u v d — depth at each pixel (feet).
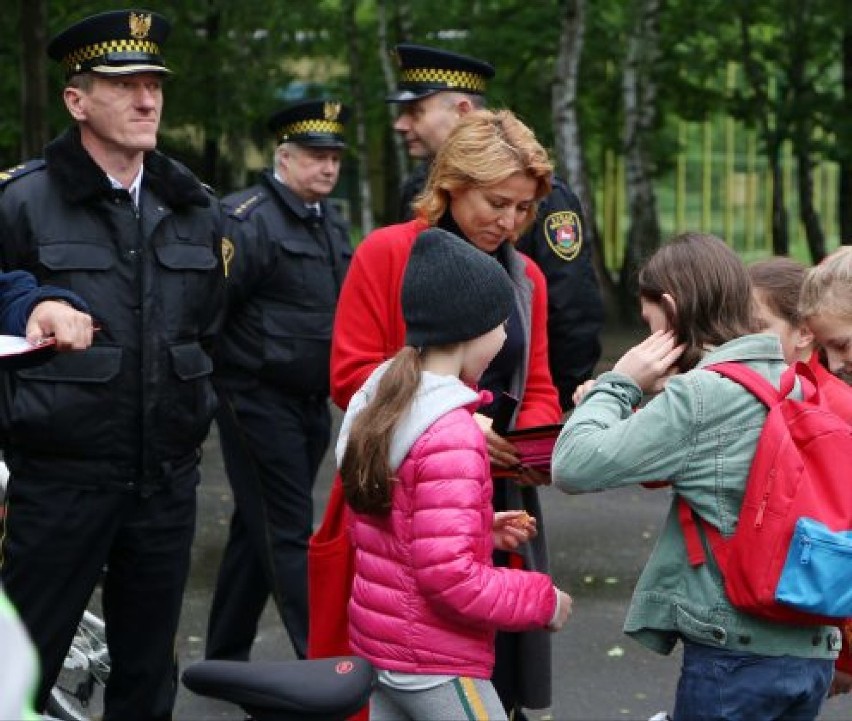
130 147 13.00
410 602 10.09
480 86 15.43
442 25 74.69
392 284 12.45
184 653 19.45
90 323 10.72
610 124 80.84
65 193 12.95
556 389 13.62
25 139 57.72
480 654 10.26
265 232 18.40
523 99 75.82
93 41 12.90
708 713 10.18
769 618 9.87
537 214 14.16
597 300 14.78
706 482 10.01
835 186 140.77
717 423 10.00
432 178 12.15
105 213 13.07
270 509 17.78
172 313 13.35
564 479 10.28
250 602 18.12
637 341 61.67
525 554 12.64
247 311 18.19
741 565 9.80
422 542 9.84
